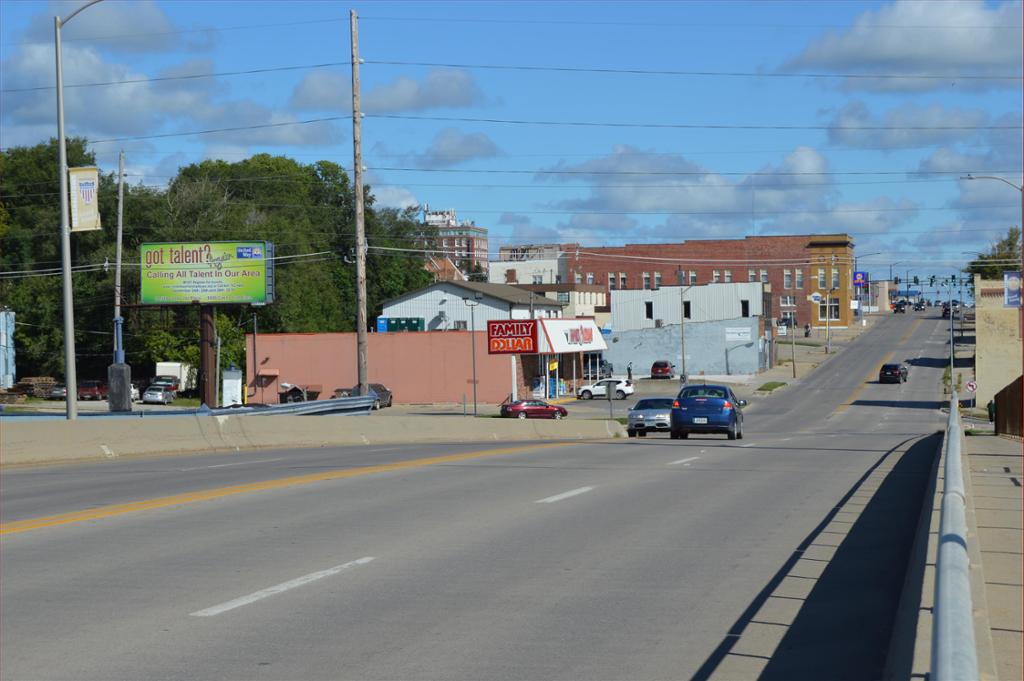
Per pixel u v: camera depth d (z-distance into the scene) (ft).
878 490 59.98
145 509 52.49
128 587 33.91
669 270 551.59
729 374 379.55
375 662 25.32
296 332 343.26
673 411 122.11
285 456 92.73
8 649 26.78
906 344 476.95
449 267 633.20
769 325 412.98
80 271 322.96
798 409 274.36
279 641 27.25
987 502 50.49
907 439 126.21
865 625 28.55
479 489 60.75
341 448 107.14
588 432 147.74
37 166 361.30
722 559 38.32
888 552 39.24
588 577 35.19
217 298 210.18
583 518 48.80
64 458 87.56
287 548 40.88
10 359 302.86
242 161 440.04
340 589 33.42
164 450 97.35
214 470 76.64
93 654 26.20
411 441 127.03
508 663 25.18
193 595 32.68
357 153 148.05
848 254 547.49
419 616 29.86
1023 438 110.52
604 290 483.92
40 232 334.65
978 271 493.77
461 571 36.24
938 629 14.06
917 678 19.77
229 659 25.67
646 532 44.60
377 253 447.01
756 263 548.31
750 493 58.80
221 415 105.19
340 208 447.01
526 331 291.79
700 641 27.09
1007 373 275.39
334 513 50.67
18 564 37.99
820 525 46.32
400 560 38.32
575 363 340.39
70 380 96.43
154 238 340.80
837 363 413.59
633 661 25.30
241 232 332.39
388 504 53.98
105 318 324.60
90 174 97.86
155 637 27.76
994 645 24.57
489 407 288.51
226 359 314.35
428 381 303.89
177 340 317.42
